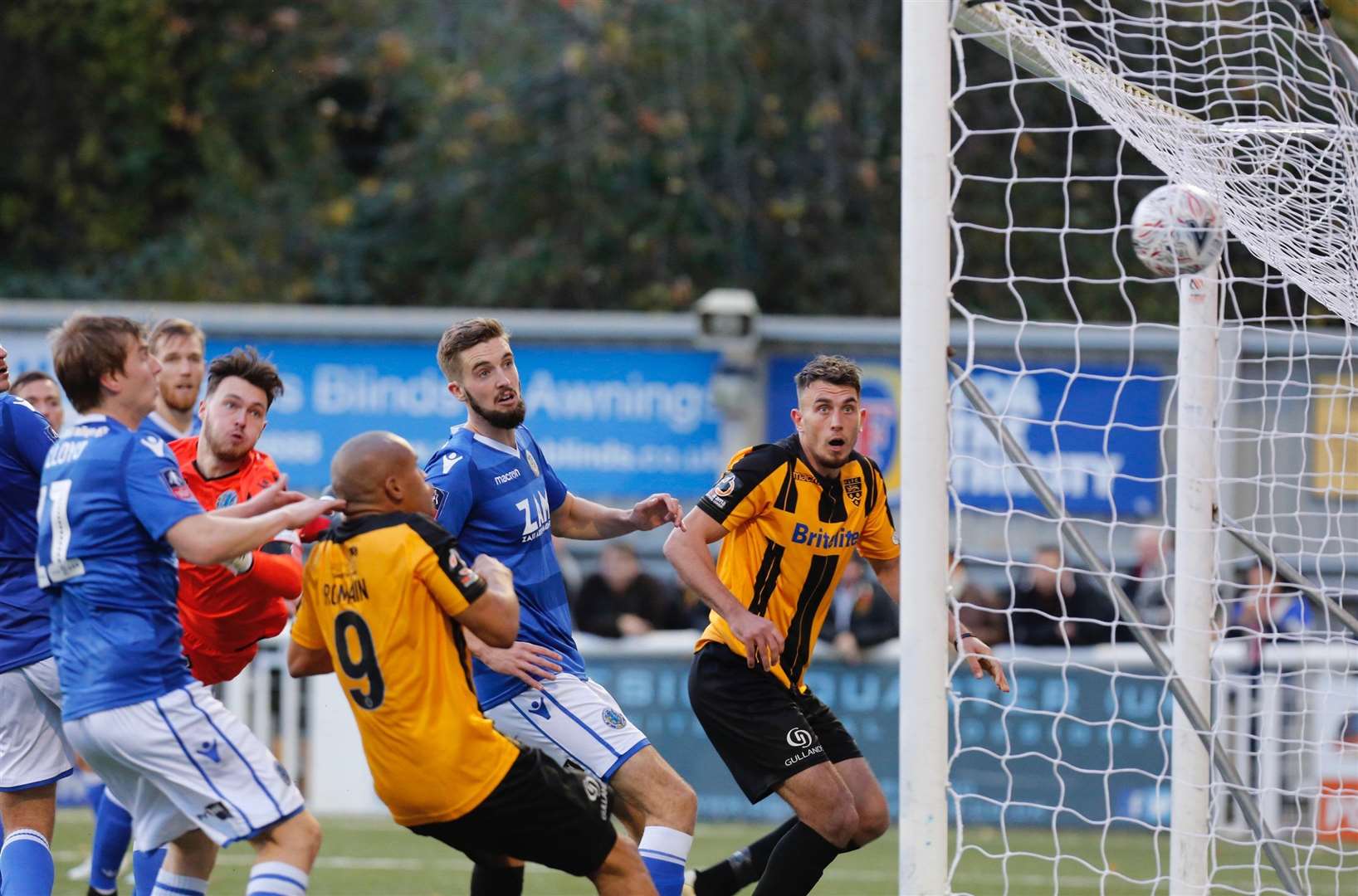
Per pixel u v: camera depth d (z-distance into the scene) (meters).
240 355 18.70
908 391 14.38
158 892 15.80
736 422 43.81
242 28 66.38
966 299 54.25
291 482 44.50
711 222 60.34
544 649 16.73
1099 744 33.03
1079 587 34.16
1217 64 30.75
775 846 18.58
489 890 17.17
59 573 14.25
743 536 17.83
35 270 67.75
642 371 44.28
